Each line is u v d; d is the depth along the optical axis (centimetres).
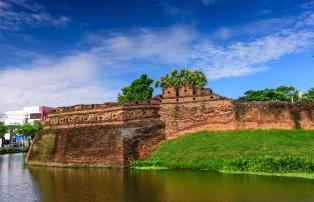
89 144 4344
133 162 3909
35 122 10006
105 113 4541
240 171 3164
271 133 3784
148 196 2230
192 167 3488
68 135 4669
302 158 2983
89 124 4656
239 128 4059
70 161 4425
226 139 3844
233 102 4147
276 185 2478
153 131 4253
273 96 6812
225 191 2312
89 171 3709
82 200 2188
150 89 6194
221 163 3344
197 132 4241
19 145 11475
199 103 4309
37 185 2862
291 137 3606
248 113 4050
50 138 4906
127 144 4034
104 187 2609
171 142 4203
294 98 6794
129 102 4406
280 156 3141
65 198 2269
